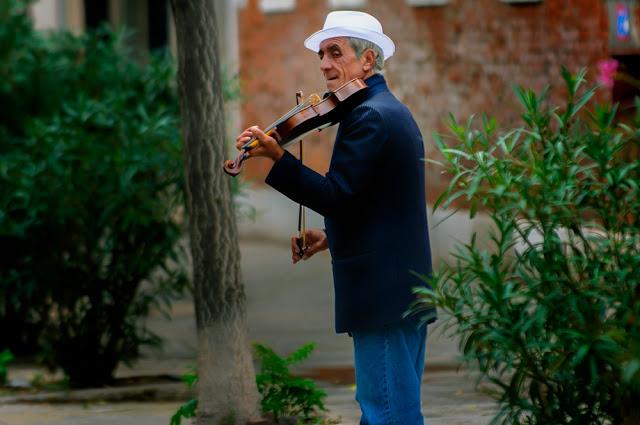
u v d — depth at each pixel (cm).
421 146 1138
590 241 1059
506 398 1077
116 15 5122
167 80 2278
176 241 2041
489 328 1052
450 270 1074
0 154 2588
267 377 1470
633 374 938
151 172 2005
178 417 1450
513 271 1070
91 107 2138
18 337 2320
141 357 2330
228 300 1417
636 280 1035
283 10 4138
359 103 1123
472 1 3173
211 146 1413
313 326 2577
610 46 2470
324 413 1565
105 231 2025
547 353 1059
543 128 1102
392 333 1123
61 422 1588
